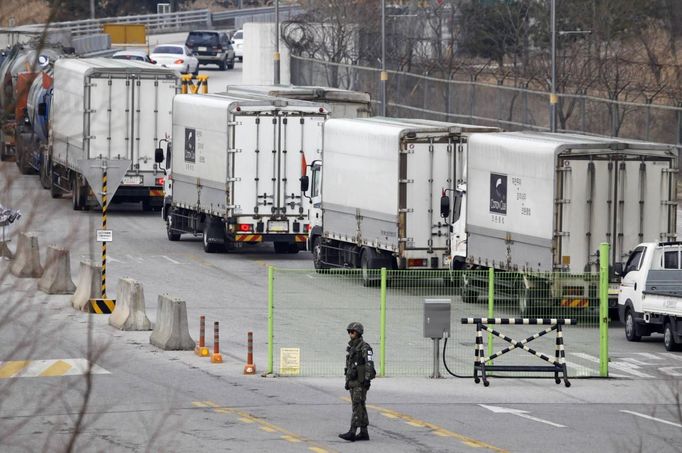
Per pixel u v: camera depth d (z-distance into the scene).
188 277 117.81
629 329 93.44
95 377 75.94
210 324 95.56
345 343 88.69
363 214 113.44
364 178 113.38
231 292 110.12
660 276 91.38
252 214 126.69
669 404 72.00
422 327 95.06
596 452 60.28
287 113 126.81
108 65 152.50
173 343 85.75
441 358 85.19
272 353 79.06
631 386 77.56
